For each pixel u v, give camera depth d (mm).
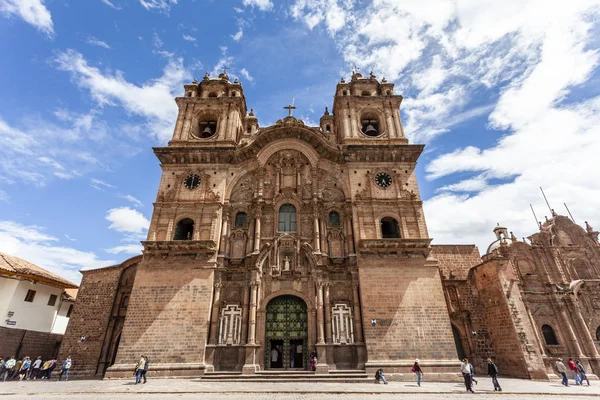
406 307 25984
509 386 21125
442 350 24531
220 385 20672
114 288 33281
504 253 31641
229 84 40219
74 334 32312
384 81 40156
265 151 33656
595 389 20000
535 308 30172
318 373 23703
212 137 35375
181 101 37500
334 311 26781
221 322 26422
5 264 32406
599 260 32906
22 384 22328
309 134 33688
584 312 30359
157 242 27609
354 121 36062
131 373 23797
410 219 30156
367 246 27875
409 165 32750
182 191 31688
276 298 27812
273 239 29328
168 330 25234
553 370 27062
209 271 27359
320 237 29875
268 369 25406
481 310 30297
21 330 32094
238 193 32469
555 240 33656
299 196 31547
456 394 17812
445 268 33625
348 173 32594
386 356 24297
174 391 18172
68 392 17859
